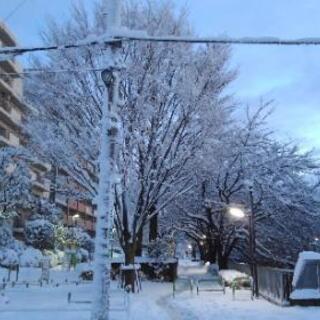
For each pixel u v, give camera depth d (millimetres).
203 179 29297
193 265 52438
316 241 35562
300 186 33219
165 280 27797
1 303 15453
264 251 36094
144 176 23000
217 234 34844
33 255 34938
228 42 8539
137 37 9562
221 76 24375
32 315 13000
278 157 32312
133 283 21641
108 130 10523
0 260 31750
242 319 13812
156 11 23422
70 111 23031
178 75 22953
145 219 24297
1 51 9359
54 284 22453
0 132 53156
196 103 22984
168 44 22531
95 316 9984
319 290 16969
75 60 22562
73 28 23453
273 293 18109
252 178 31188
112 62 10430
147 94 22297
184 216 36156
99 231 10266
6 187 35000
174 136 23000
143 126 22500
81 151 22969
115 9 10250
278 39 8484
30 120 24203
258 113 31625
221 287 24812
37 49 9508
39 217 46250
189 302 17969
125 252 23453
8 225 37625
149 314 14375
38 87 23484
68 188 26812
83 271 26547
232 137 28250
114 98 10609
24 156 34438
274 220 34812
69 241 48844
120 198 23531
